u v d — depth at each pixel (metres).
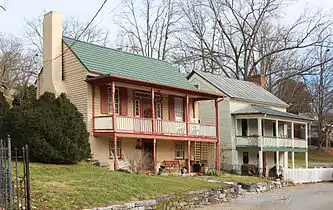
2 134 19.09
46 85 23.06
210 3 52.25
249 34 51.59
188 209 16.50
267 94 39.44
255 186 23.81
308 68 49.56
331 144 70.56
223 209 16.70
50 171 16.89
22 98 29.05
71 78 22.73
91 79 21.55
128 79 21.45
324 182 32.50
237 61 51.97
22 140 18.62
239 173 30.84
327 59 50.84
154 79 26.27
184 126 25.97
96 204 12.89
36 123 18.56
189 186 18.64
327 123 60.94
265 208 17.16
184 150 28.70
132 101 24.72
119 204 13.27
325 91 56.62
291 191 24.64
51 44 22.94
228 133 32.47
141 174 20.50
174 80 28.27
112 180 16.45
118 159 23.19
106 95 22.92
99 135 21.66
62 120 19.19
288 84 52.97
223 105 33.00
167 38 51.06
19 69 41.38
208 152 31.06
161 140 26.61
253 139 31.56
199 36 52.38
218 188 19.83
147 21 50.50
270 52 50.03
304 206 17.86
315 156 54.97
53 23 23.14
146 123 23.11
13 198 10.67
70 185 14.57
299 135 60.69
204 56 51.00
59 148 18.75
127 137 22.75
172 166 26.80
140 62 27.75
